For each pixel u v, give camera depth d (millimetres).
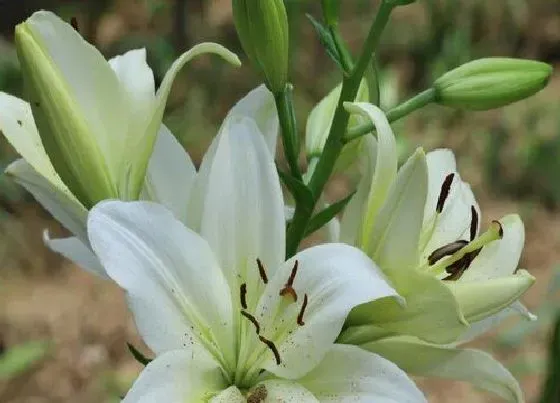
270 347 643
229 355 662
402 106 732
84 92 684
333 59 719
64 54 679
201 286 650
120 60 720
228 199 669
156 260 637
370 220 668
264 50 702
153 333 630
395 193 654
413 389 630
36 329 1744
